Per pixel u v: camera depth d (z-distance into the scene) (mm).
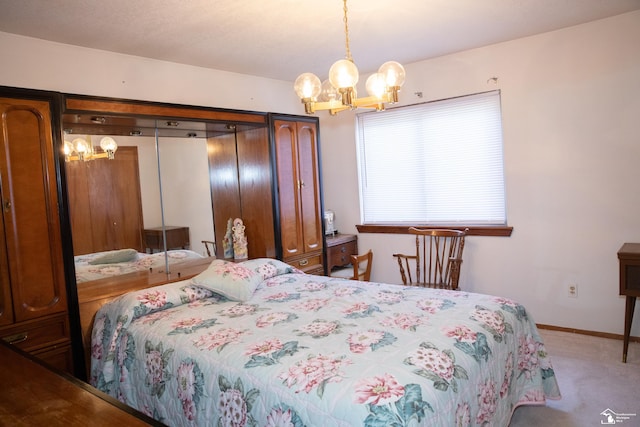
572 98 3184
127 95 2969
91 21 2367
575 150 3207
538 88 3311
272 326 2068
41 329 2340
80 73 2740
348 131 4430
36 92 2303
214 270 2717
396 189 4219
